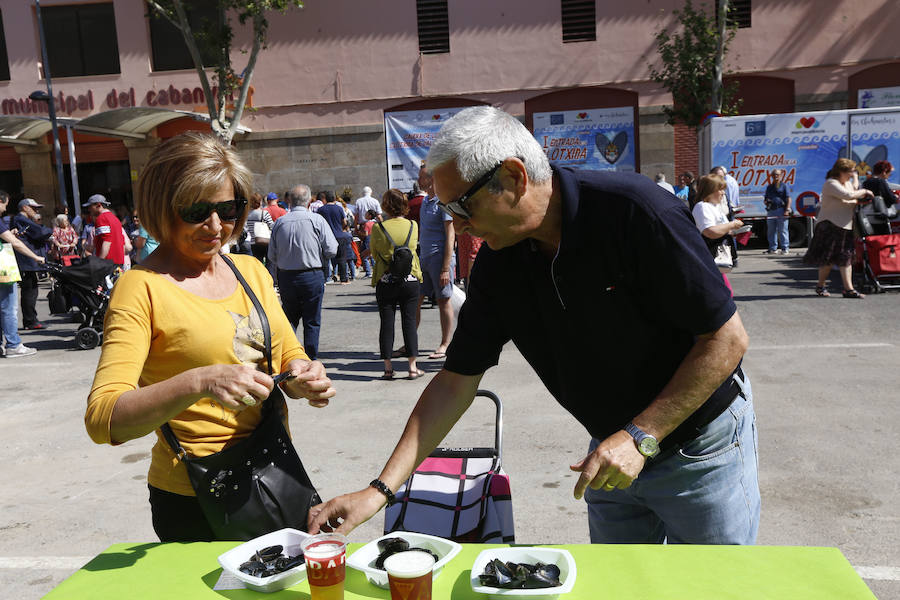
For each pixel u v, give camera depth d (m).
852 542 3.14
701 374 1.71
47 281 16.25
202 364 1.87
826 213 8.90
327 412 5.37
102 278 8.40
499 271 1.94
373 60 18.56
